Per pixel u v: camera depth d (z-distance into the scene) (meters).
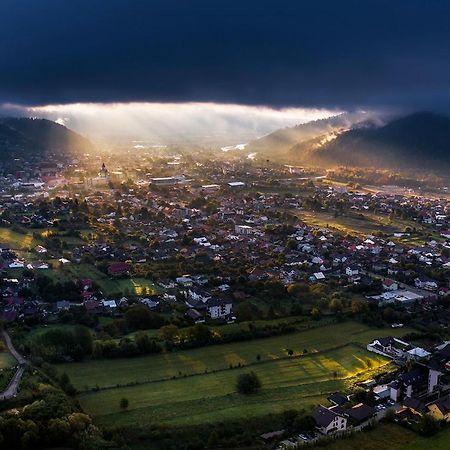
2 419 164.38
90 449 161.50
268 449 175.38
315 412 191.25
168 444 175.12
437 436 184.75
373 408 199.62
